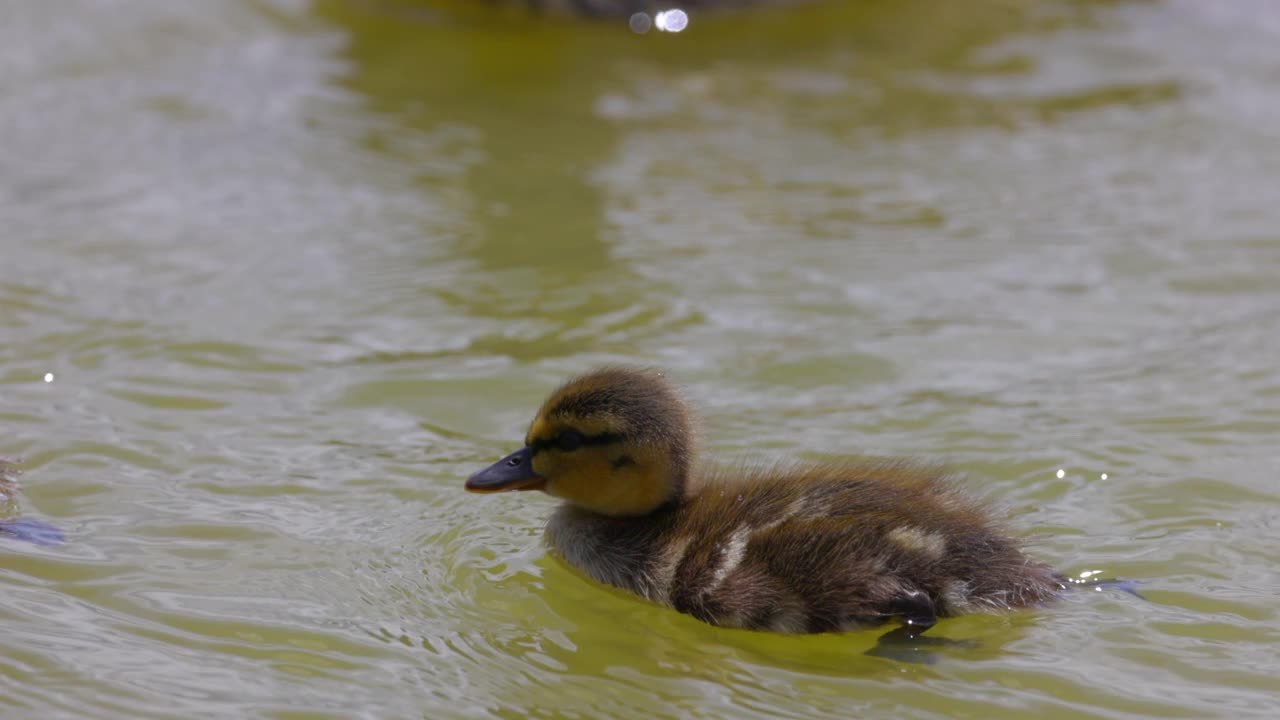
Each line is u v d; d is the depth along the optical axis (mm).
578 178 17312
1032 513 10547
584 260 15180
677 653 9078
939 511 9688
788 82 20406
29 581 9477
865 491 9844
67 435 11430
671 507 10164
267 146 18078
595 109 19391
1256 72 20828
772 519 9695
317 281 14602
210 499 10656
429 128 18688
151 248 15227
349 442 11602
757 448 11492
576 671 8852
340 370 12812
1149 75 20719
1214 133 18734
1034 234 15922
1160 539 10172
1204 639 9023
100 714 8203
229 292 14289
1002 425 11883
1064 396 12398
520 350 13273
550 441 9984
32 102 19188
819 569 9312
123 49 20906
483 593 9711
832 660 8992
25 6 22109
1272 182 17203
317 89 19859
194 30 21594
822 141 18562
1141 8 23234
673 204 16672
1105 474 11094
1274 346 13281
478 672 8805
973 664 8844
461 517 10617
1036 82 20453
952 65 21047
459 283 14625
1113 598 9453
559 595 9758
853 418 12016
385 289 14477
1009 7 23156
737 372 12844
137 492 10680
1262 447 11492
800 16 22547
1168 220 16203
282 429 11766
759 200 16828
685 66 20859
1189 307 14133
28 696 8320
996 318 13938
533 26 22031
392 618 9344
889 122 19156
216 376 12609
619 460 9945
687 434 10180
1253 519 10430
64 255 14953
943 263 15195
